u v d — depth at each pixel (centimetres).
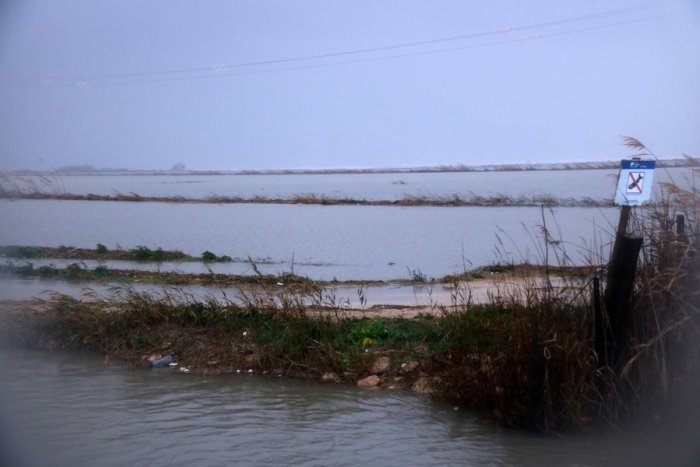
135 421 900
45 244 2722
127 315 1238
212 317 1223
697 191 941
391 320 1191
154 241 2845
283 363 1098
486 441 825
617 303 812
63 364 1158
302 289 1291
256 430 870
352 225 3425
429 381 997
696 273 827
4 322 1268
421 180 10050
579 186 7188
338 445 822
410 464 770
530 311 881
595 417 820
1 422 895
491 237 2798
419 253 2392
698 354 810
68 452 804
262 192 7188
